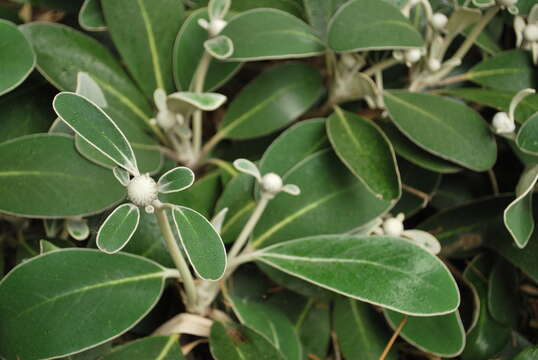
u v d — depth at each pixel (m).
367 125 0.67
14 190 0.62
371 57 0.75
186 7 0.73
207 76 0.70
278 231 0.66
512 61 0.73
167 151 0.71
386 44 0.64
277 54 0.66
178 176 0.55
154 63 0.70
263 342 0.63
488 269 0.71
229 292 0.70
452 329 0.65
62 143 0.63
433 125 0.67
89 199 0.63
